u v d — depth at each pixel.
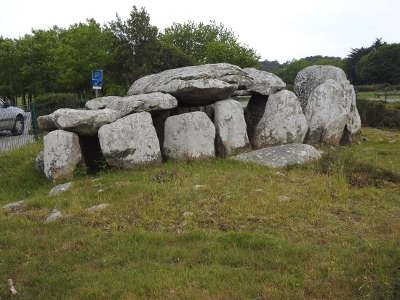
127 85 26.80
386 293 4.63
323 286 4.80
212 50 36.00
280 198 7.37
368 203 7.43
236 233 5.94
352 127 13.54
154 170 9.32
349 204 7.32
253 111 12.73
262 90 12.24
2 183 10.15
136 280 4.96
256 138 11.53
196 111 10.65
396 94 30.86
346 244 5.77
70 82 29.08
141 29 26.36
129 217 6.81
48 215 7.26
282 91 11.80
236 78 11.73
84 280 5.07
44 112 16.41
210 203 7.17
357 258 5.32
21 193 9.46
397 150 12.22
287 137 11.33
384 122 18.39
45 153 9.95
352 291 4.74
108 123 10.05
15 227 6.77
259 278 4.96
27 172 10.55
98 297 4.72
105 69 28.14
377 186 8.42
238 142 10.85
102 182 8.74
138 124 9.90
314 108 12.33
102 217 6.88
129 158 9.69
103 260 5.52
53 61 31.30
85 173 9.86
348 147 12.47
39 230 6.59
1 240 6.23
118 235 6.17
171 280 4.93
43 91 33.72
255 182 8.27
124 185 8.22
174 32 42.72
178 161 10.18
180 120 10.34
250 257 5.41
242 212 6.79
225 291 4.73
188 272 5.10
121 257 5.56
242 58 36.25
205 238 5.98
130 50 26.55
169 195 7.55
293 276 5.00
